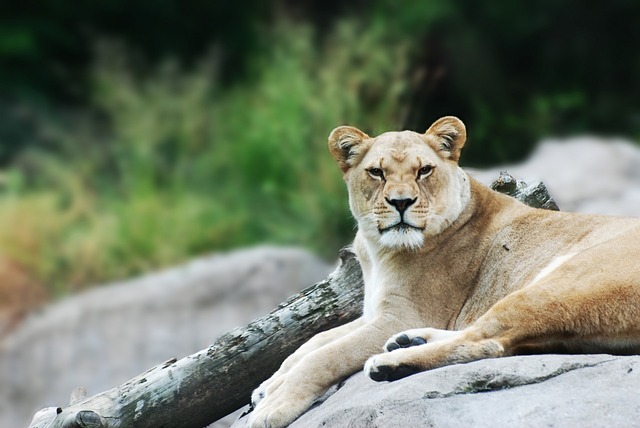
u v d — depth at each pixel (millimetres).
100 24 24516
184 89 21000
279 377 7445
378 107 18344
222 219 18203
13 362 13953
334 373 7234
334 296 8562
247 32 24734
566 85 25547
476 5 25000
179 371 8430
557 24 25844
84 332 14211
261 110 19625
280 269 14953
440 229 7738
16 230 17906
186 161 19469
